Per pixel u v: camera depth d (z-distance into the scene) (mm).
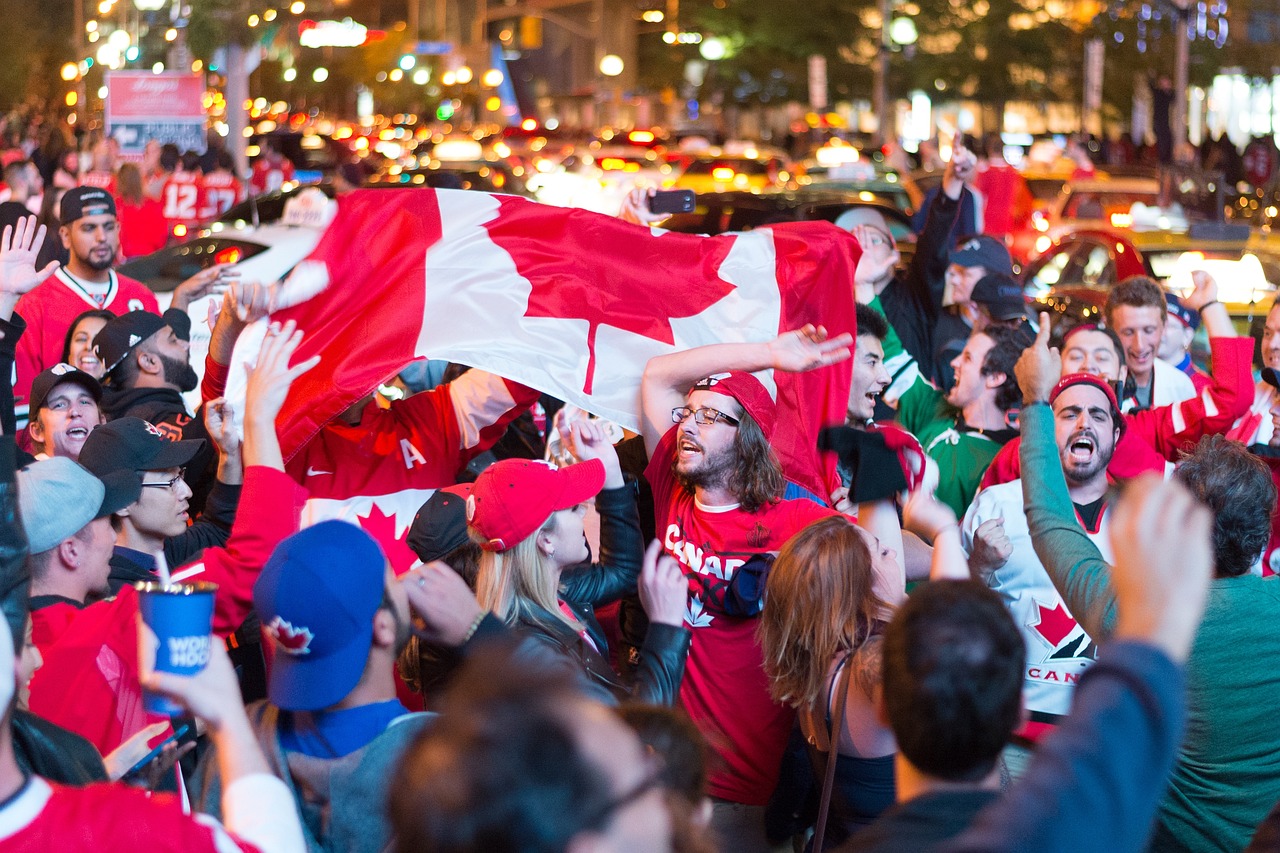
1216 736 3307
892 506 4320
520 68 60719
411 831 1539
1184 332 7633
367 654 2666
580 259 5145
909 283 7832
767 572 3990
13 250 3789
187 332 5613
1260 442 5711
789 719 3865
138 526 4223
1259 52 41938
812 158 32000
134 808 2188
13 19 36750
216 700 2436
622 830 1545
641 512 5004
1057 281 13570
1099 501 5008
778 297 5234
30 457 4746
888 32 39812
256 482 3295
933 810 2213
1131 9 41594
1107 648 1706
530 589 3641
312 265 4945
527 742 1538
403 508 4898
